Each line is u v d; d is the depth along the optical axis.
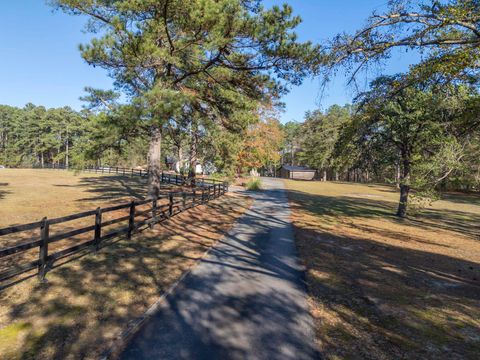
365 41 7.79
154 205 11.94
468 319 5.39
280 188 41.75
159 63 12.27
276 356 4.04
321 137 65.69
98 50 10.73
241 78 13.24
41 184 28.48
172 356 3.96
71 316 4.85
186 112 17.36
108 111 12.88
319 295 6.25
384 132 18.22
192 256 8.52
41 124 77.44
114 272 6.85
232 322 4.93
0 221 11.53
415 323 5.16
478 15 6.66
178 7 10.09
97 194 21.45
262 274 7.39
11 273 5.38
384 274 7.92
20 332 4.33
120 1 10.91
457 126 10.14
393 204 29.58
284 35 10.50
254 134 33.84
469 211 28.22
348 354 4.15
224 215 16.48
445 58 7.20
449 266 9.19
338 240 11.94
